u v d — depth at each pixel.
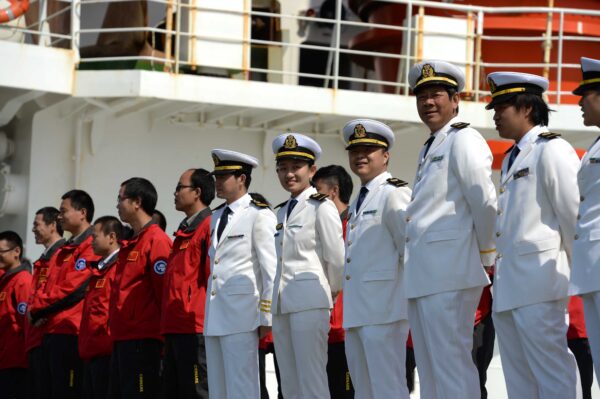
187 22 19.12
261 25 20.88
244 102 18.45
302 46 18.73
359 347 12.52
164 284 14.46
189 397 14.10
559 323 10.59
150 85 18.00
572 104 20.22
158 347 14.88
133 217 15.22
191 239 14.33
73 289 16.16
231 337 13.45
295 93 18.69
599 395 17.94
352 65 22.83
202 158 19.77
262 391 15.20
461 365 10.95
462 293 10.96
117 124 19.44
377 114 18.97
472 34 19.50
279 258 13.24
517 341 10.88
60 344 16.11
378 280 12.28
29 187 19.31
